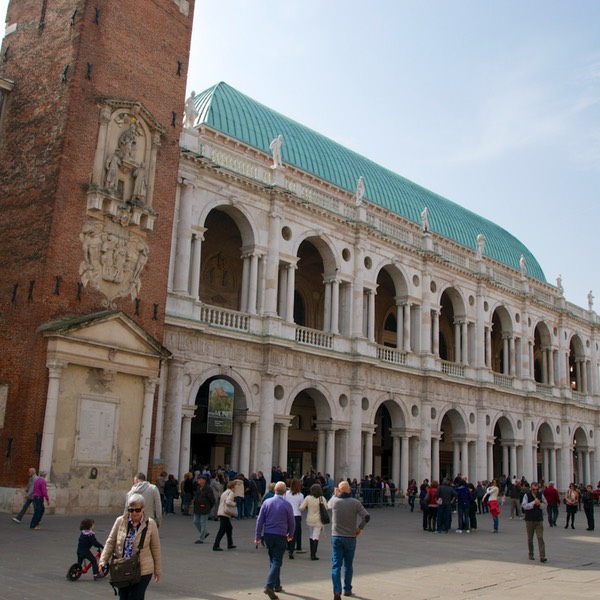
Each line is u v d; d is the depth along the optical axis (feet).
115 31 102.47
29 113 99.50
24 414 86.17
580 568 67.82
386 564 64.59
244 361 125.80
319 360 140.15
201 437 144.87
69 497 88.22
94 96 98.22
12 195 97.30
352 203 154.40
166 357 102.42
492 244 238.07
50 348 87.66
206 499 72.38
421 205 210.79
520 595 51.21
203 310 120.78
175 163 110.42
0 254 95.91
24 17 105.81
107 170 98.48
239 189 129.80
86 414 91.50
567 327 232.32
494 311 203.72
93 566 48.55
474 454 180.86
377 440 189.26
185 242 118.73
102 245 96.94
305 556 67.10
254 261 130.52
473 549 80.48
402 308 166.61
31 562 53.62
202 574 53.06
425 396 164.96
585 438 235.61
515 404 199.11
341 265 148.56
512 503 133.49
